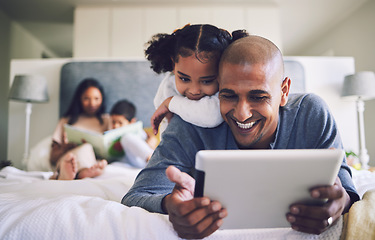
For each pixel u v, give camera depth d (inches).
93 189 39.6
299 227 22.3
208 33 31.0
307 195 21.4
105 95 109.3
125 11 142.5
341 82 114.3
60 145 87.2
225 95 27.4
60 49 207.9
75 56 140.9
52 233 21.6
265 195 21.0
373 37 141.3
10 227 22.3
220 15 142.3
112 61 111.4
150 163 31.9
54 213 22.8
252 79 25.9
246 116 26.6
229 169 19.4
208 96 32.8
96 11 142.9
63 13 153.6
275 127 30.5
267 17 143.0
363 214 23.5
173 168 22.4
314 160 19.5
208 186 20.2
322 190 20.7
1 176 59.2
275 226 23.1
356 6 149.0
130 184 43.0
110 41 141.3
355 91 104.4
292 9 149.9
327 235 23.6
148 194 28.5
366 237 22.2
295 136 32.0
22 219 22.4
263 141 31.2
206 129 33.4
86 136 81.3
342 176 28.1
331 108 113.5
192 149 32.2
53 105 112.2
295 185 20.6
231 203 21.2
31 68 113.1
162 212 25.1
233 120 28.3
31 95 101.7
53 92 112.6
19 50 170.9
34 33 180.9
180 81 33.2
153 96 109.8
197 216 20.4
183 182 22.9
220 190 20.5
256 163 19.2
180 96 35.6
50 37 187.5
